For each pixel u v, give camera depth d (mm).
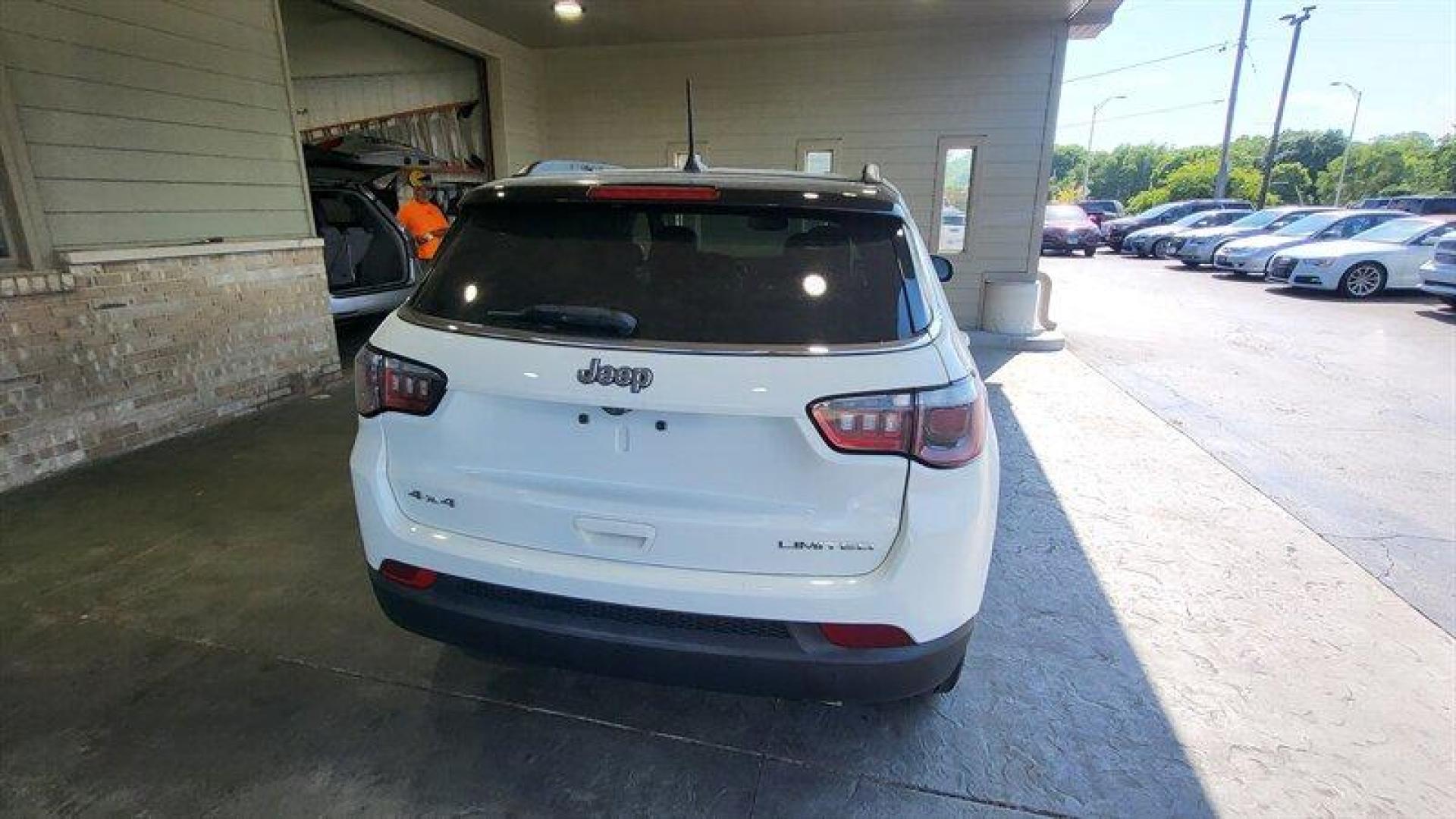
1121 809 1765
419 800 1765
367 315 6258
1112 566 2951
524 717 2049
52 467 3699
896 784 1837
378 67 7168
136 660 2250
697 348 1512
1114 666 2311
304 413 4875
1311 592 2760
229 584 2691
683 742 1969
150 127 4184
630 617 1628
